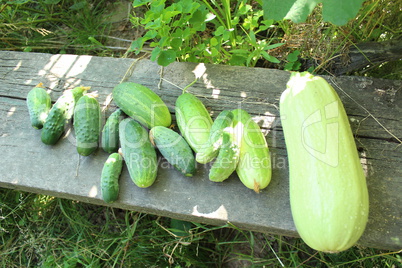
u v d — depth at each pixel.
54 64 0.71
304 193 0.44
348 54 0.71
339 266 0.67
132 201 0.54
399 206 0.50
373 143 0.55
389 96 0.59
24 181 0.58
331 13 0.45
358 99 0.59
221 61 0.78
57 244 0.76
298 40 0.76
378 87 0.60
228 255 0.73
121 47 0.93
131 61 0.69
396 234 0.48
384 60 0.70
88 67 0.69
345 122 0.48
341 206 0.42
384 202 0.50
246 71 0.65
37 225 0.78
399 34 0.74
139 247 0.70
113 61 0.69
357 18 0.71
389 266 0.65
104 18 0.99
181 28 0.68
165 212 0.53
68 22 0.99
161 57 0.62
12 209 0.77
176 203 0.53
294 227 0.50
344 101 0.59
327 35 0.73
